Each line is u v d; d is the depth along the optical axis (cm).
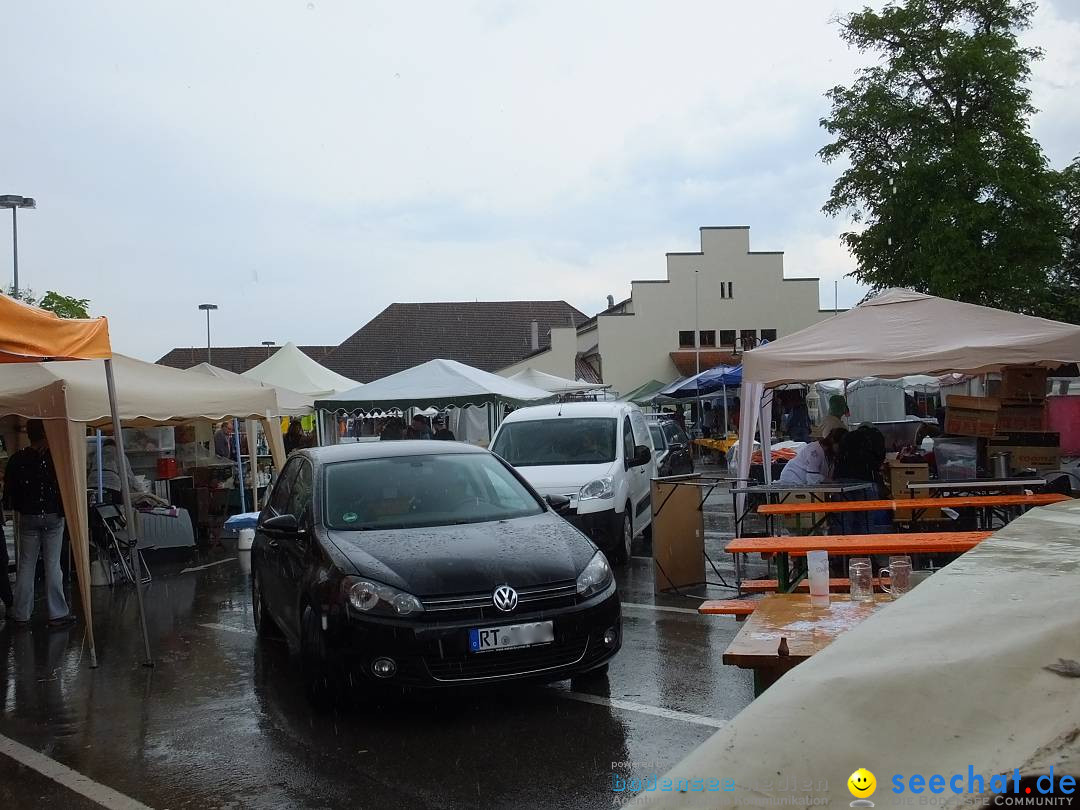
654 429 1864
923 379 2669
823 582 526
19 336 693
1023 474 1054
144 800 475
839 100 2739
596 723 561
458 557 593
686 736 534
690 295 4975
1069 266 2942
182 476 1584
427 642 548
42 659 799
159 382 1223
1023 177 2506
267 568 777
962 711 217
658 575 974
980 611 269
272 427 1380
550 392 2508
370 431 3098
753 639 444
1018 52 2592
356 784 481
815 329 1092
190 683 700
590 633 582
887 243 2650
